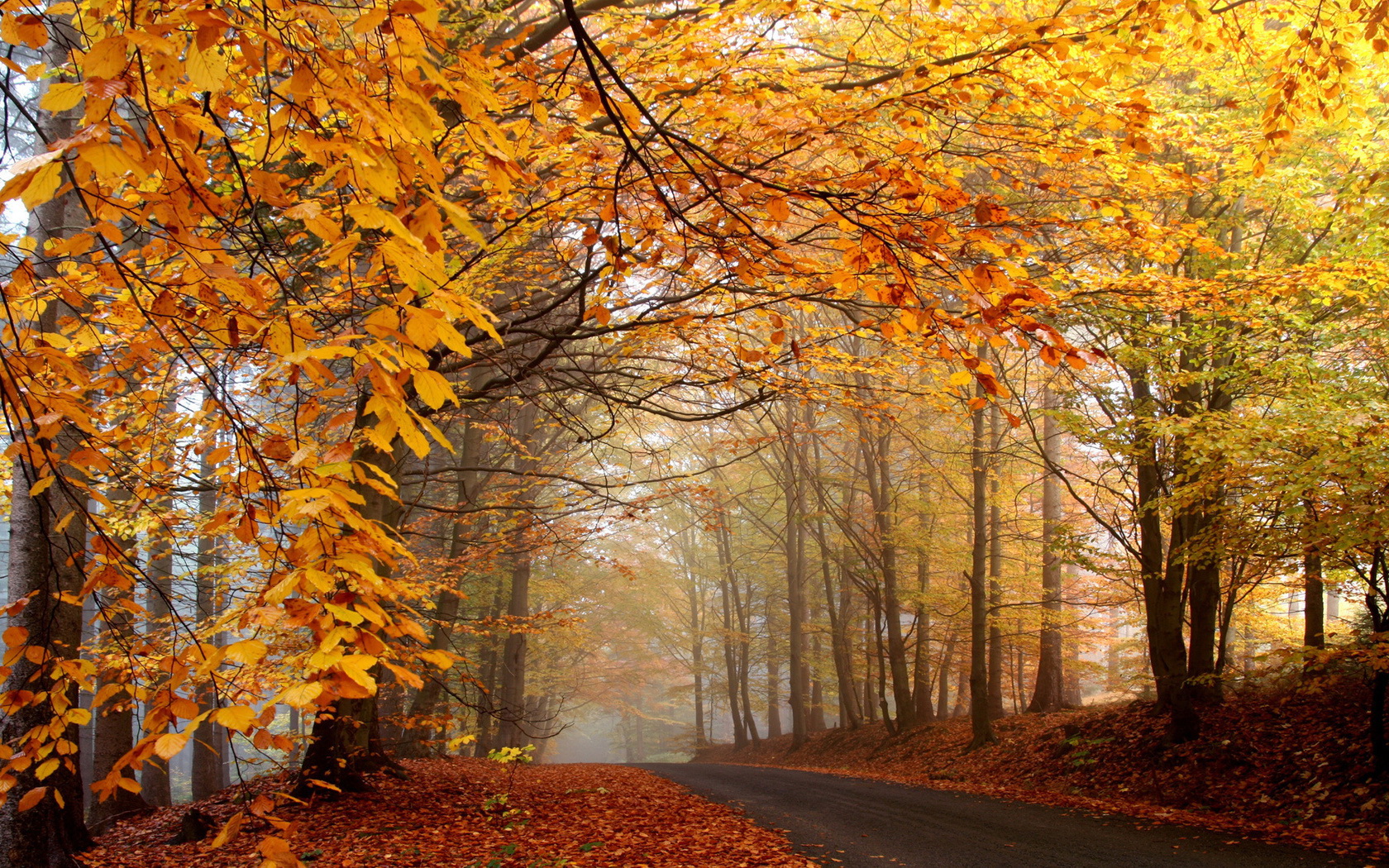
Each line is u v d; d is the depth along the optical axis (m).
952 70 3.50
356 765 9.23
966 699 23.06
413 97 1.48
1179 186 5.22
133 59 1.33
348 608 1.46
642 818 8.19
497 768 13.52
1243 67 6.43
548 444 15.26
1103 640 19.03
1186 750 9.42
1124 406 10.09
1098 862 6.05
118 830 8.30
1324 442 6.70
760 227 3.64
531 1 7.81
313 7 1.43
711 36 4.50
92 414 2.44
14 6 1.42
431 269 1.36
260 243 1.72
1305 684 7.82
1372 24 3.82
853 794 10.29
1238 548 8.14
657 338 6.90
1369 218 7.17
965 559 16.94
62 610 5.66
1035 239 6.36
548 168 5.20
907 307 2.16
